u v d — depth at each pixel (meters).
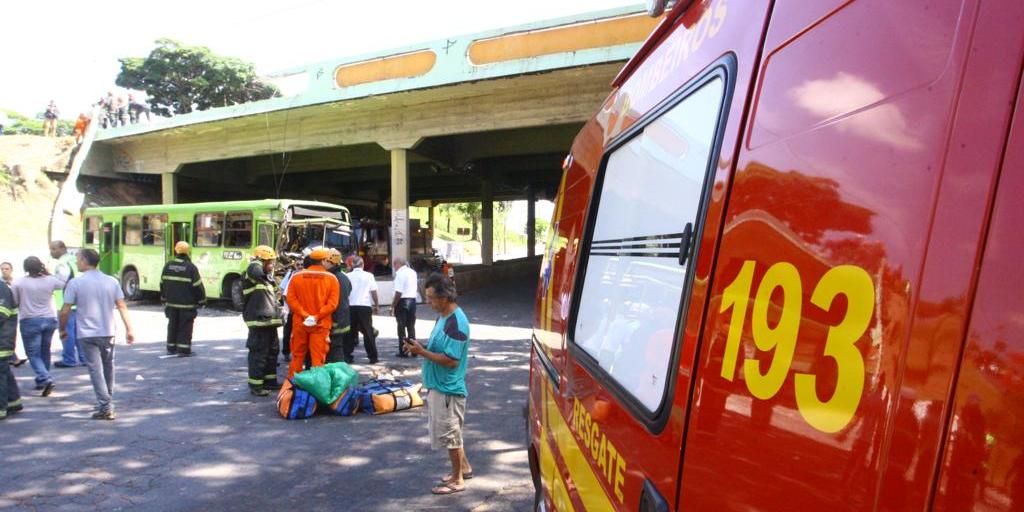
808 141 0.99
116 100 26.69
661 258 1.54
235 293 15.63
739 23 1.32
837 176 0.91
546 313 3.29
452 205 78.00
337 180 31.20
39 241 27.88
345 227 16.92
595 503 1.82
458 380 4.37
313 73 18.84
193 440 5.54
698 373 1.19
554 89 16.62
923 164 0.78
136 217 18.12
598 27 14.71
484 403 6.77
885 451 0.76
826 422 0.87
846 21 0.97
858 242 0.85
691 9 1.71
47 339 7.27
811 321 0.92
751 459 1.01
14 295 6.30
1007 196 0.68
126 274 18.50
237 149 22.58
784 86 1.09
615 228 2.06
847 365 0.84
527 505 4.19
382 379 7.28
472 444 5.43
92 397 7.03
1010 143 0.69
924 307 0.74
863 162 0.87
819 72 1.00
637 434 1.46
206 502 4.24
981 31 0.74
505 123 17.39
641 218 1.76
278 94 39.59
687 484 1.17
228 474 4.74
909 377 0.75
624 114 2.19
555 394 2.69
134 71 38.38
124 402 6.81
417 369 8.73
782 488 0.94
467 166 23.45
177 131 23.00
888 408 0.77
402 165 19.17
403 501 4.25
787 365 0.95
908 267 0.77
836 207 0.91
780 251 1.01
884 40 0.88
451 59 16.36
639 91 2.06
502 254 69.88
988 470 0.66
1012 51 0.70
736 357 1.08
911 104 0.81
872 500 0.78
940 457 0.70
